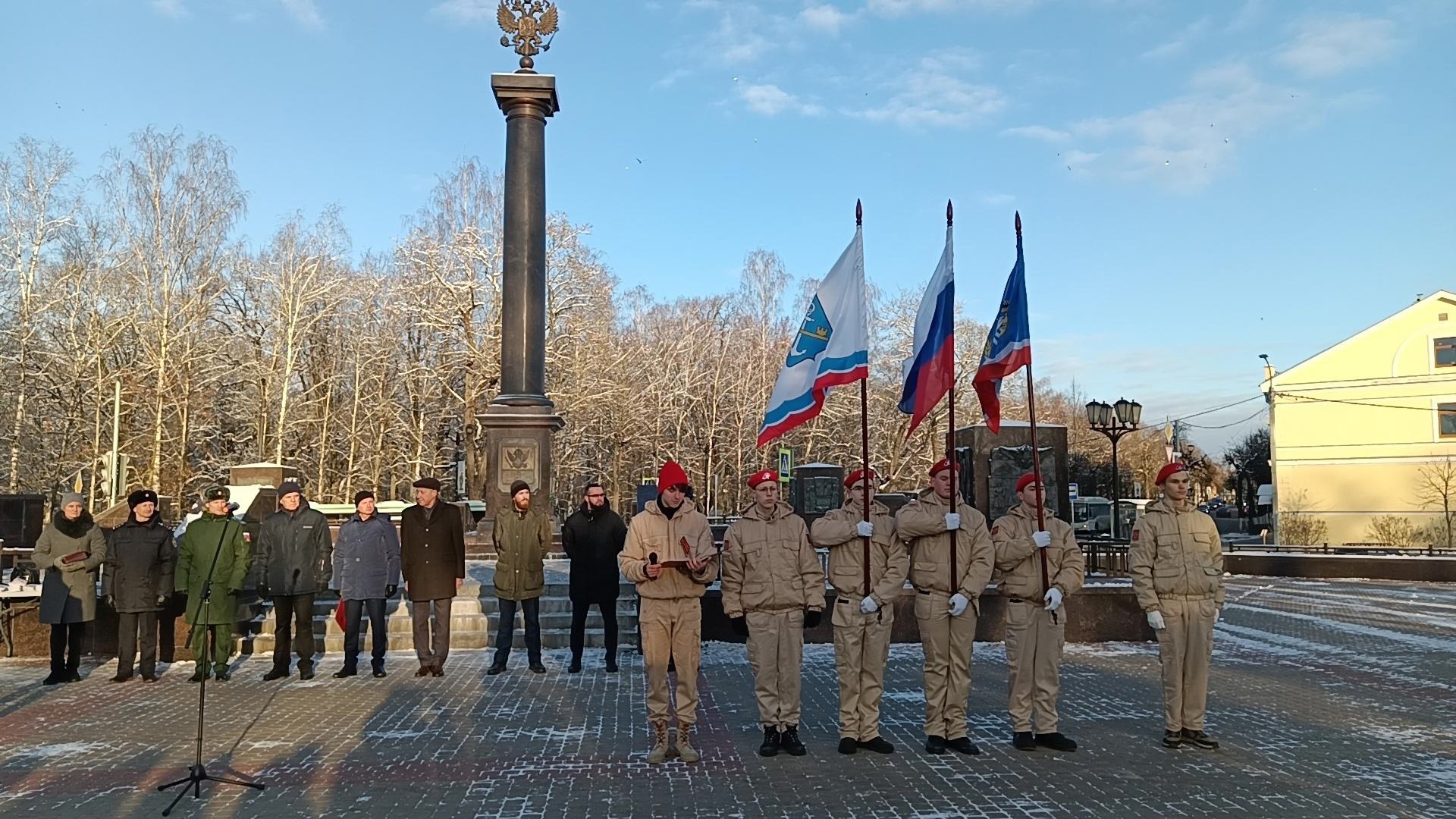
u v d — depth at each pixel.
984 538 7.19
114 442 32.25
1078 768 6.63
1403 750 7.12
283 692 9.62
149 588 10.46
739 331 52.38
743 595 7.12
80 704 9.19
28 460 36.97
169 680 10.42
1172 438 35.69
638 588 7.08
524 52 18.45
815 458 50.16
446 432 41.66
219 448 41.81
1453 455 41.03
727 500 49.16
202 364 37.06
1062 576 7.15
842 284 7.68
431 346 39.28
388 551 10.74
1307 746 7.24
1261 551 31.81
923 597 7.18
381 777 6.59
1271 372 45.22
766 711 7.04
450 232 38.50
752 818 5.65
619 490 46.72
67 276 34.94
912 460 46.38
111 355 36.22
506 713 8.59
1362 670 10.89
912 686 9.87
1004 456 16.42
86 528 10.62
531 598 10.79
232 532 10.41
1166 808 5.76
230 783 6.42
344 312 42.28
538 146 18.25
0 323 34.53
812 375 7.62
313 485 42.12
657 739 6.96
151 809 5.93
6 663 11.70
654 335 54.53
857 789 6.20
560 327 37.22
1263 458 70.12
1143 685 9.86
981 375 7.95
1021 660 7.18
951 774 6.51
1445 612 17.52
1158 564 7.23
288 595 10.41
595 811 5.82
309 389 39.91
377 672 10.47
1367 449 42.59
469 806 5.93
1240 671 10.78
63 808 5.96
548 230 36.06
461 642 12.42
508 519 10.79
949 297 7.58
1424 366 41.81
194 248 36.81
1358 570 26.94
